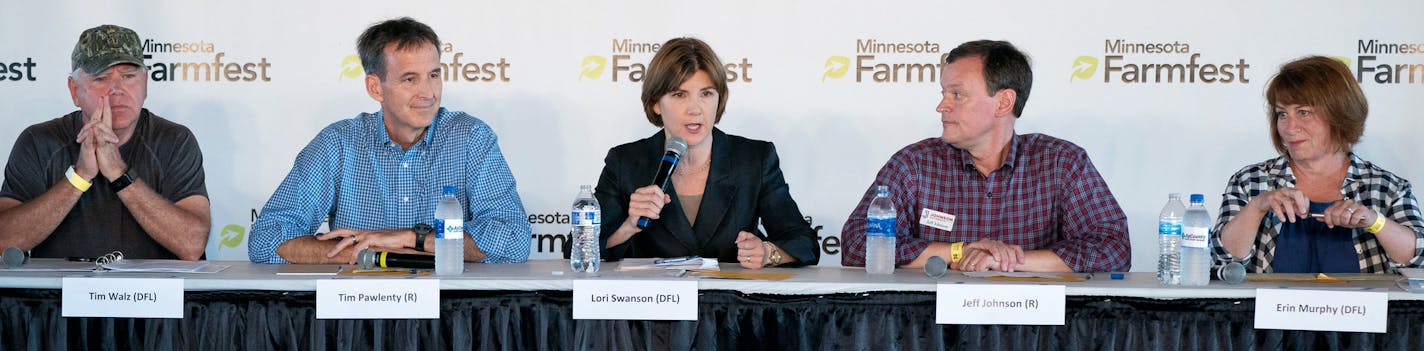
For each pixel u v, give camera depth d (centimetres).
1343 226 378
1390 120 444
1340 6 443
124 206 455
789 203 440
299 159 407
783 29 457
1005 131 396
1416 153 444
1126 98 452
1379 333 298
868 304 309
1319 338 302
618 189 437
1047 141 398
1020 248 357
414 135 422
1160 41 450
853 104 458
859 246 384
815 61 457
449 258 329
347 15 456
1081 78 452
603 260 404
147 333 312
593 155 462
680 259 357
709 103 444
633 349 312
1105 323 304
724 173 439
